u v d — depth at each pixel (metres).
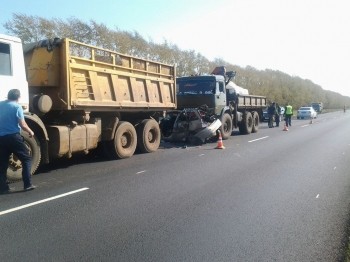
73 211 5.32
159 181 7.30
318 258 3.79
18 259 3.76
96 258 3.78
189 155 10.92
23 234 4.43
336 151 11.84
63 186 6.84
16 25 26.23
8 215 5.13
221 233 4.48
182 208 5.49
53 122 8.63
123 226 4.71
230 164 9.31
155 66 11.68
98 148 10.59
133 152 10.73
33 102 7.72
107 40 30.44
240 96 18.09
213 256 3.83
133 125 11.32
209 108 15.05
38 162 7.57
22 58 7.41
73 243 4.16
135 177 7.67
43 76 8.09
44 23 27.11
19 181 7.18
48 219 4.97
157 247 4.06
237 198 6.05
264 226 4.72
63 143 8.14
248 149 12.33
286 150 12.08
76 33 28.97
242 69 56.69
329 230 4.58
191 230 4.57
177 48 41.00
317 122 32.16
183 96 15.52
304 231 4.54
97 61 9.16
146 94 11.23
